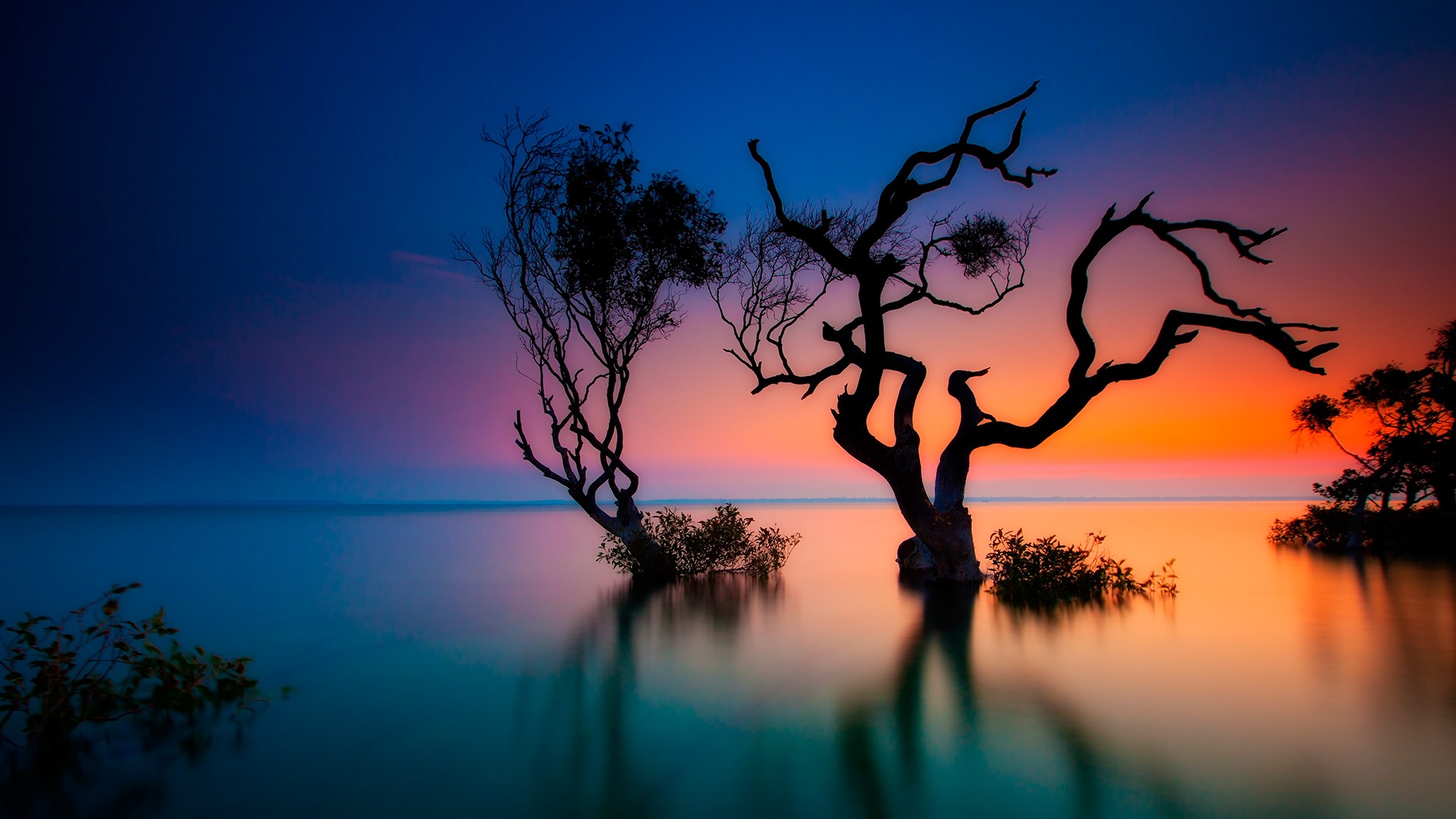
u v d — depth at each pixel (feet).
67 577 68.03
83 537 139.85
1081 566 52.49
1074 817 15.96
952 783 17.95
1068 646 33.55
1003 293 59.47
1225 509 267.80
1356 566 65.67
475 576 68.80
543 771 19.02
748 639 36.35
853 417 56.59
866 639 36.14
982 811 16.37
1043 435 51.44
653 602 49.62
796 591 54.34
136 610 47.73
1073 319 49.55
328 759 19.97
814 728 22.40
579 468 65.77
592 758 20.01
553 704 25.30
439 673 30.12
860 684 27.53
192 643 36.86
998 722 22.67
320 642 36.94
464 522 237.45
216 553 98.89
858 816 16.17
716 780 18.40
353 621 42.86
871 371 54.70
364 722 23.44
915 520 57.57
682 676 29.27
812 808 16.60
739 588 56.13
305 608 48.08
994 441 54.75
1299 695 25.35
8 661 32.35
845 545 103.30
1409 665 29.45
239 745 21.18
